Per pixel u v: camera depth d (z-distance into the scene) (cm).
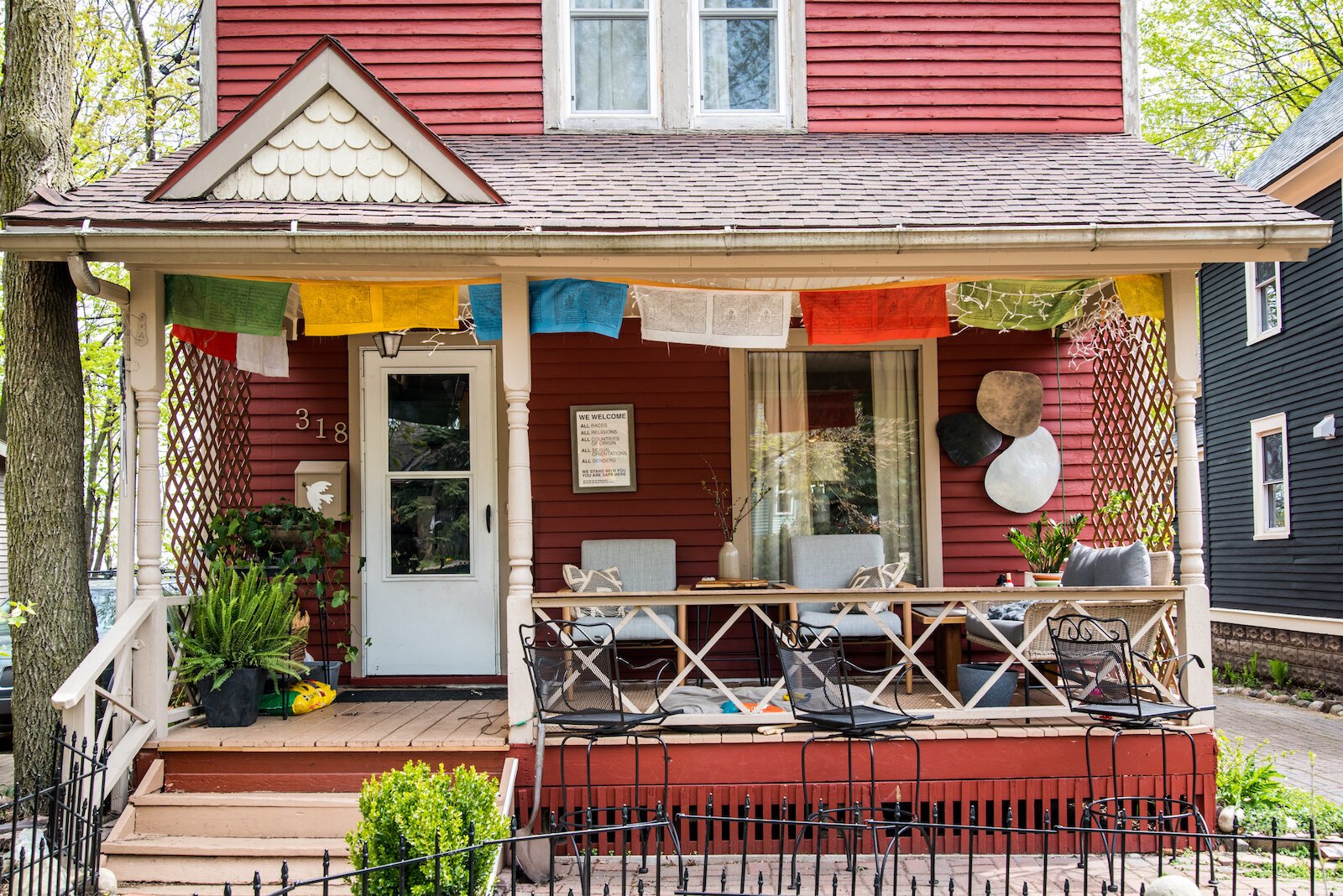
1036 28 754
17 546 595
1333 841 548
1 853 484
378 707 659
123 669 547
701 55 748
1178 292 582
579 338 789
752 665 767
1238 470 1341
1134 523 772
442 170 583
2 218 526
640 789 547
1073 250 556
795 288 673
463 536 775
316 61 588
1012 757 555
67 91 646
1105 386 790
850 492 797
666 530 782
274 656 600
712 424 789
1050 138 736
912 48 749
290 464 769
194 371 704
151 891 489
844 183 627
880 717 503
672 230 541
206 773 547
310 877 497
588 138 729
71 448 608
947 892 475
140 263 551
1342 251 1084
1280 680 1184
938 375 796
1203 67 1944
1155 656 607
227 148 582
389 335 728
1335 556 1104
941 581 779
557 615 762
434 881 365
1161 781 554
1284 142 1259
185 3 1489
